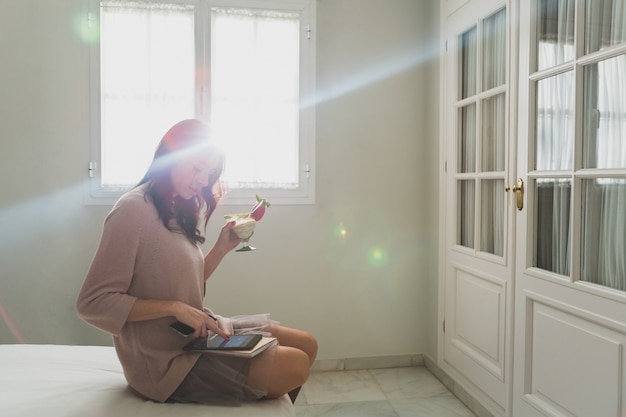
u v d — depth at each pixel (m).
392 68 3.14
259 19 2.94
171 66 2.86
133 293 1.44
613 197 1.67
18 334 2.80
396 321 3.17
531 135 2.10
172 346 1.46
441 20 2.94
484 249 2.54
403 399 2.67
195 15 2.87
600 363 1.68
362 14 3.10
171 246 1.47
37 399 1.41
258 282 3.01
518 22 2.18
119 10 2.81
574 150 1.82
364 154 3.12
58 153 2.81
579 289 1.78
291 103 2.99
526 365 2.10
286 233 3.03
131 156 2.85
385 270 3.15
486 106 2.51
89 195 2.83
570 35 1.87
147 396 1.45
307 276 3.06
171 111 2.87
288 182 3.01
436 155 3.04
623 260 1.63
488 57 2.49
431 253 3.12
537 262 2.09
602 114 1.72
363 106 3.11
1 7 2.73
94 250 2.84
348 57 3.09
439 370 2.97
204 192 1.68
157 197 1.49
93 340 2.86
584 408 1.76
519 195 2.14
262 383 1.46
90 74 2.80
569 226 1.89
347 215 3.11
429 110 3.14
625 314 1.57
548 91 2.01
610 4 1.67
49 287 2.82
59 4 2.78
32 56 2.77
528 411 2.07
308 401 2.63
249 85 2.94
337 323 3.11
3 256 2.78
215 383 1.44
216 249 1.79
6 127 2.76
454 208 2.82
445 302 2.92
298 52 2.99
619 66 1.64
